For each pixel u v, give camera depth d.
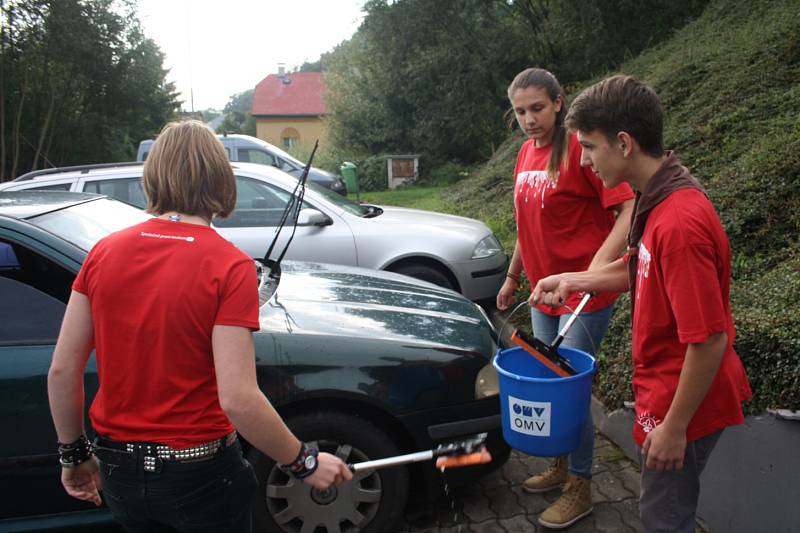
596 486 3.30
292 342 2.75
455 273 5.68
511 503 3.21
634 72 11.39
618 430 3.63
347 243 5.54
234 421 1.57
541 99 2.82
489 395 2.96
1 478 2.58
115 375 1.65
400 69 21.11
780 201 4.52
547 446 2.21
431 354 2.88
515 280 3.46
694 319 1.68
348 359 2.76
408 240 5.63
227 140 12.60
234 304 1.61
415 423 2.82
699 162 6.07
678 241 1.70
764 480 2.50
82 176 5.82
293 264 4.03
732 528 2.66
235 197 1.80
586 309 2.86
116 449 1.66
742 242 4.45
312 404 2.76
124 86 27.95
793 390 2.43
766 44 7.59
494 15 19.06
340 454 2.75
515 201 3.11
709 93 7.48
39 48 24.64
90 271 1.70
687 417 1.75
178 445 1.63
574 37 16.80
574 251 2.90
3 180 24.23
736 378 1.89
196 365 1.64
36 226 2.75
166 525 1.79
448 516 3.12
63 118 26.25
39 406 2.57
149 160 1.72
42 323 2.65
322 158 25.09
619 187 2.64
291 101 58.50
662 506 1.91
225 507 1.73
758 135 5.79
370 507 2.80
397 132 23.70
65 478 1.83
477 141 20.75
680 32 12.08
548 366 2.38
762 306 3.08
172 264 1.64
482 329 3.30
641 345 1.91
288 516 2.72
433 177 21.39
